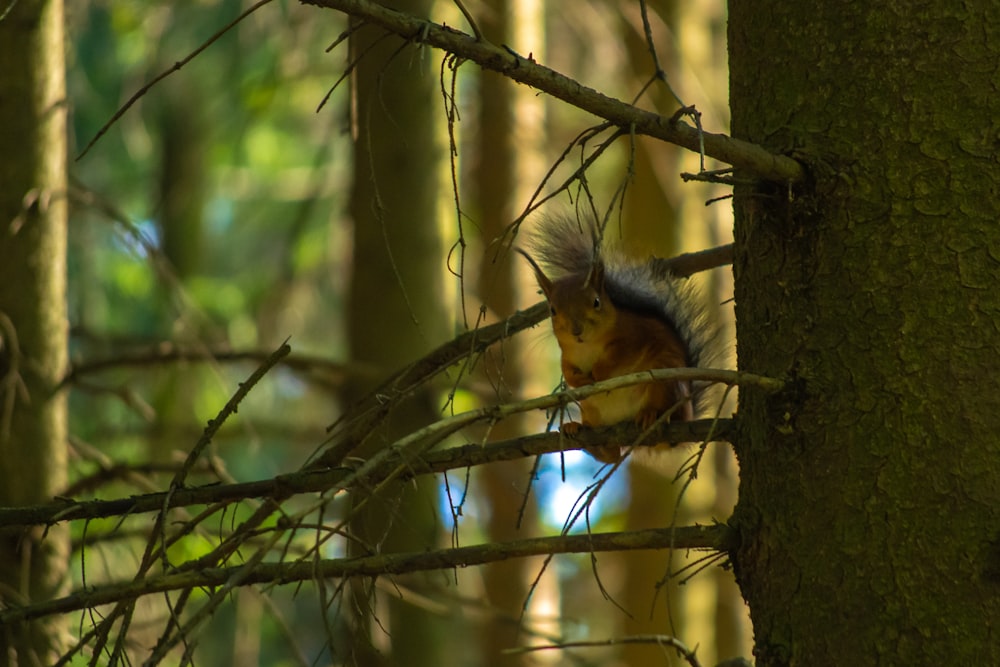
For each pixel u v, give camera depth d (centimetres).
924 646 534
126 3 1955
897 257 562
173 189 2091
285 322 2166
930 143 564
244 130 1944
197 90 2233
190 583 555
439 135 1374
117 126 2073
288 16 1808
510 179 1791
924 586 539
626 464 1878
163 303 1816
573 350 884
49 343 1059
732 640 2095
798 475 575
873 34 580
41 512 623
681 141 544
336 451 682
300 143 2538
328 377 1367
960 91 564
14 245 1045
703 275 1998
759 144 607
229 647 2000
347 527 714
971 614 530
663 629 1902
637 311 942
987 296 550
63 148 1080
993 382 544
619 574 2188
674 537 542
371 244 1365
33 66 1050
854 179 573
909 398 553
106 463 1060
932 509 543
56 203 1066
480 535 2075
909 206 564
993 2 568
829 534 562
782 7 608
